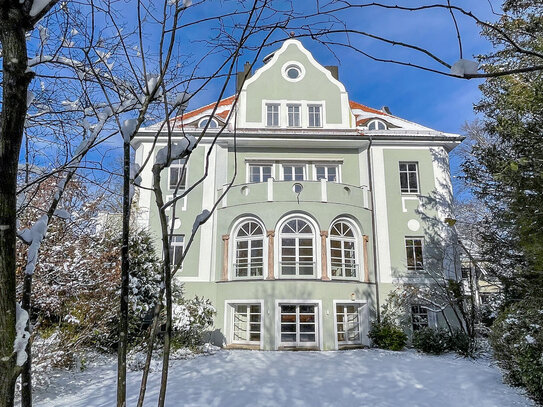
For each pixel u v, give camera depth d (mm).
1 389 2010
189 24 2922
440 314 16922
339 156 19078
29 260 3119
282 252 16516
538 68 2277
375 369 11695
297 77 20453
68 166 3371
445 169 18656
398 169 18578
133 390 9289
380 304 16984
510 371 9516
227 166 18344
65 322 10594
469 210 24156
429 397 8883
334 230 17062
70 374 10742
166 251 2658
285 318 15844
